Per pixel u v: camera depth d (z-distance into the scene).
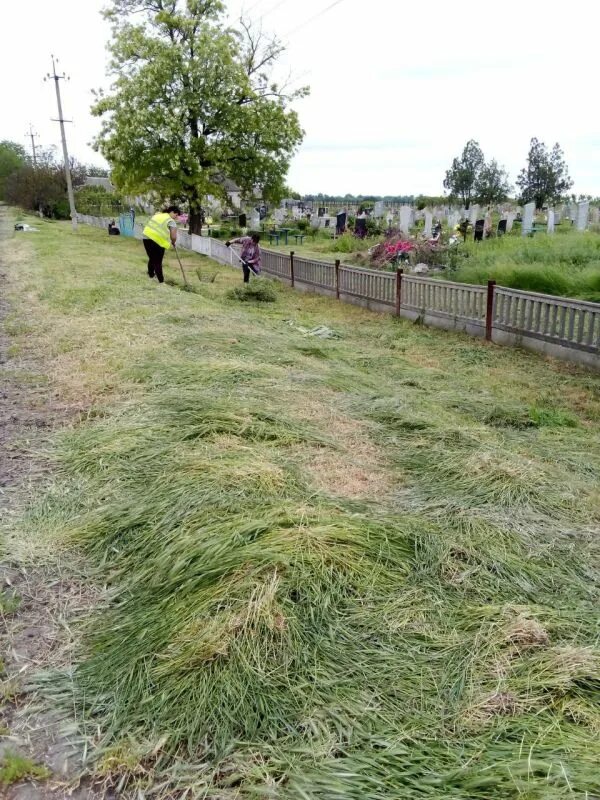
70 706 1.96
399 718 1.85
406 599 2.37
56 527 2.98
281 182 23.83
